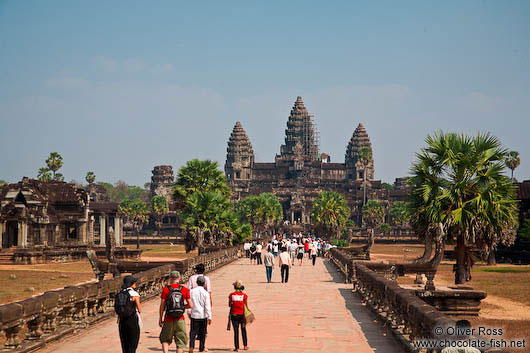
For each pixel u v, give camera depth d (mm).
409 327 17375
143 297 27156
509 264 81438
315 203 144125
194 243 80812
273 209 198875
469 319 23781
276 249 69750
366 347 16969
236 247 75188
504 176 37469
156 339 18375
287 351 16469
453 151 37812
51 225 93375
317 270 52812
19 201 89750
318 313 24266
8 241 89062
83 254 92375
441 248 37094
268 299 29484
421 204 38312
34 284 50938
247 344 17484
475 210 36781
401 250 144250
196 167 79188
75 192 97188
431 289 23922
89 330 19406
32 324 16625
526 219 85812
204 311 16125
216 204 75438
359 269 31219
